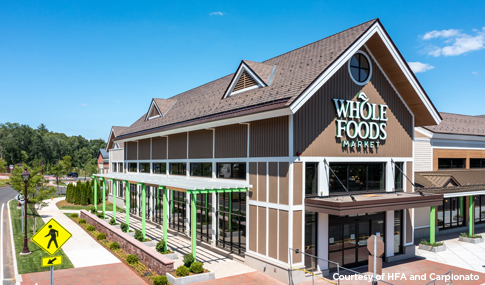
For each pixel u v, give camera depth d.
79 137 166.75
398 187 19.98
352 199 15.63
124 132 38.47
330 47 17.98
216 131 21.30
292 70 18.70
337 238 17.23
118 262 18.28
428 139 26.73
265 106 16.80
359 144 17.92
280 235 15.99
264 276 16.20
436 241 23.61
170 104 34.09
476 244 23.00
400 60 18.31
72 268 17.19
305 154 16.05
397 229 19.83
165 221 18.77
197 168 23.67
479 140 30.20
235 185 17.83
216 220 20.80
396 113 19.89
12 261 18.52
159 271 15.80
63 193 54.94
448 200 26.83
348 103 17.58
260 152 17.44
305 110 16.12
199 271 15.64
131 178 25.58
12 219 30.56
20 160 113.50
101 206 39.66
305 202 15.91
